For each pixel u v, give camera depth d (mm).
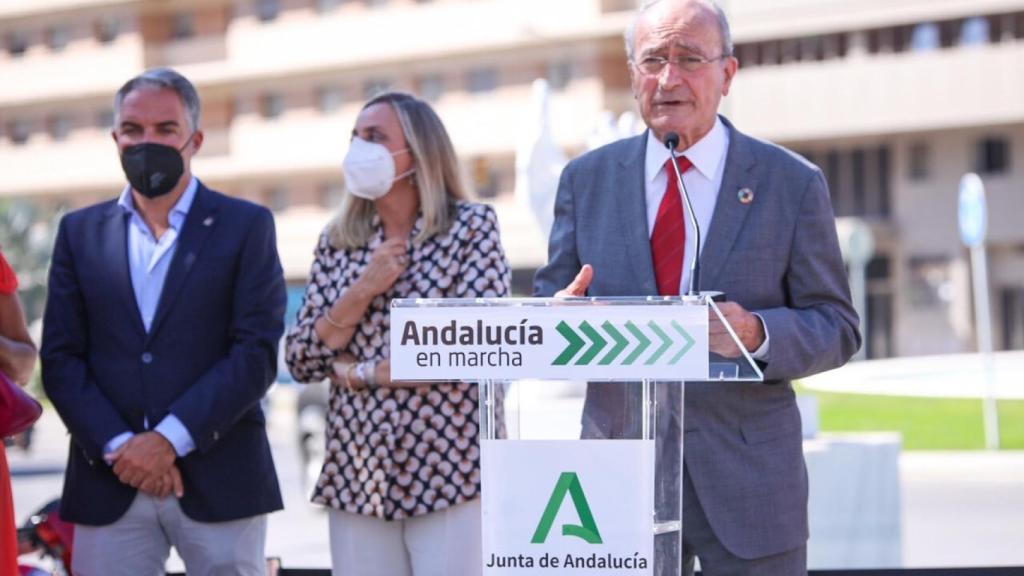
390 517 4547
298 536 11898
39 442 24156
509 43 39281
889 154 38000
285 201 45000
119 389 4633
